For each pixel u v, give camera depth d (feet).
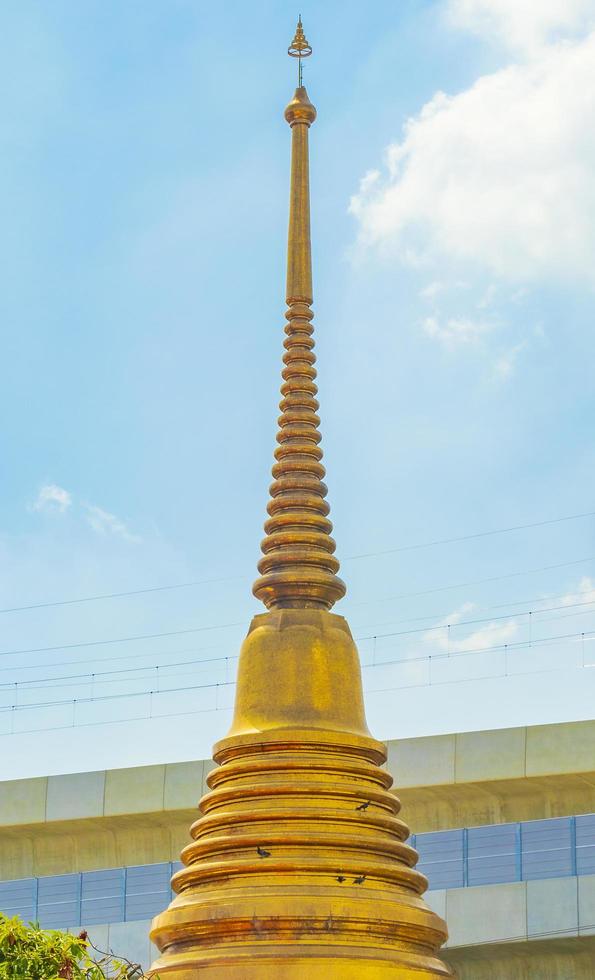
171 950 78.64
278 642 84.07
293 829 79.25
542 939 143.33
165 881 158.40
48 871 163.43
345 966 74.79
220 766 83.56
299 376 91.35
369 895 77.41
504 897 145.79
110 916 159.02
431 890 148.77
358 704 84.23
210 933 77.05
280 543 87.40
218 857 79.71
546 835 147.64
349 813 80.02
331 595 86.84
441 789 149.38
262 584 86.53
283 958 74.90
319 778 81.00
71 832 162.61
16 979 68.08
